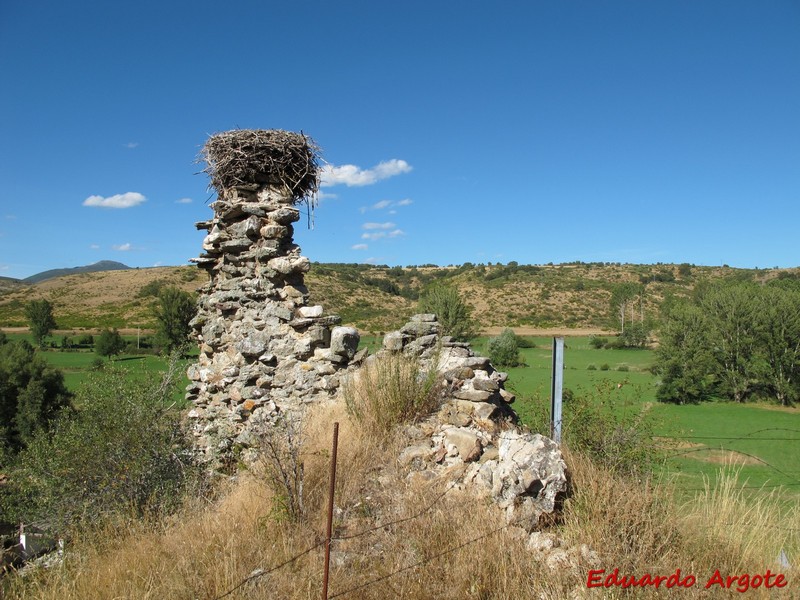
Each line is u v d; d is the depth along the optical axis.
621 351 49.81
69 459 7.42
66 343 47.41
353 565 4.46
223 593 4.25
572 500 4.95
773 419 26.06
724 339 32.81
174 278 88.06
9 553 7.31
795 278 81.25
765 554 4.79
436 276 89.38
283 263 8.62
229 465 8.20
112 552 5.48
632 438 7.27
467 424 6.54
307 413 7.50
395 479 5.56
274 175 9.25
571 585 4.11
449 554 4.43
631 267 103.88
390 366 7.01
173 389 8.84
